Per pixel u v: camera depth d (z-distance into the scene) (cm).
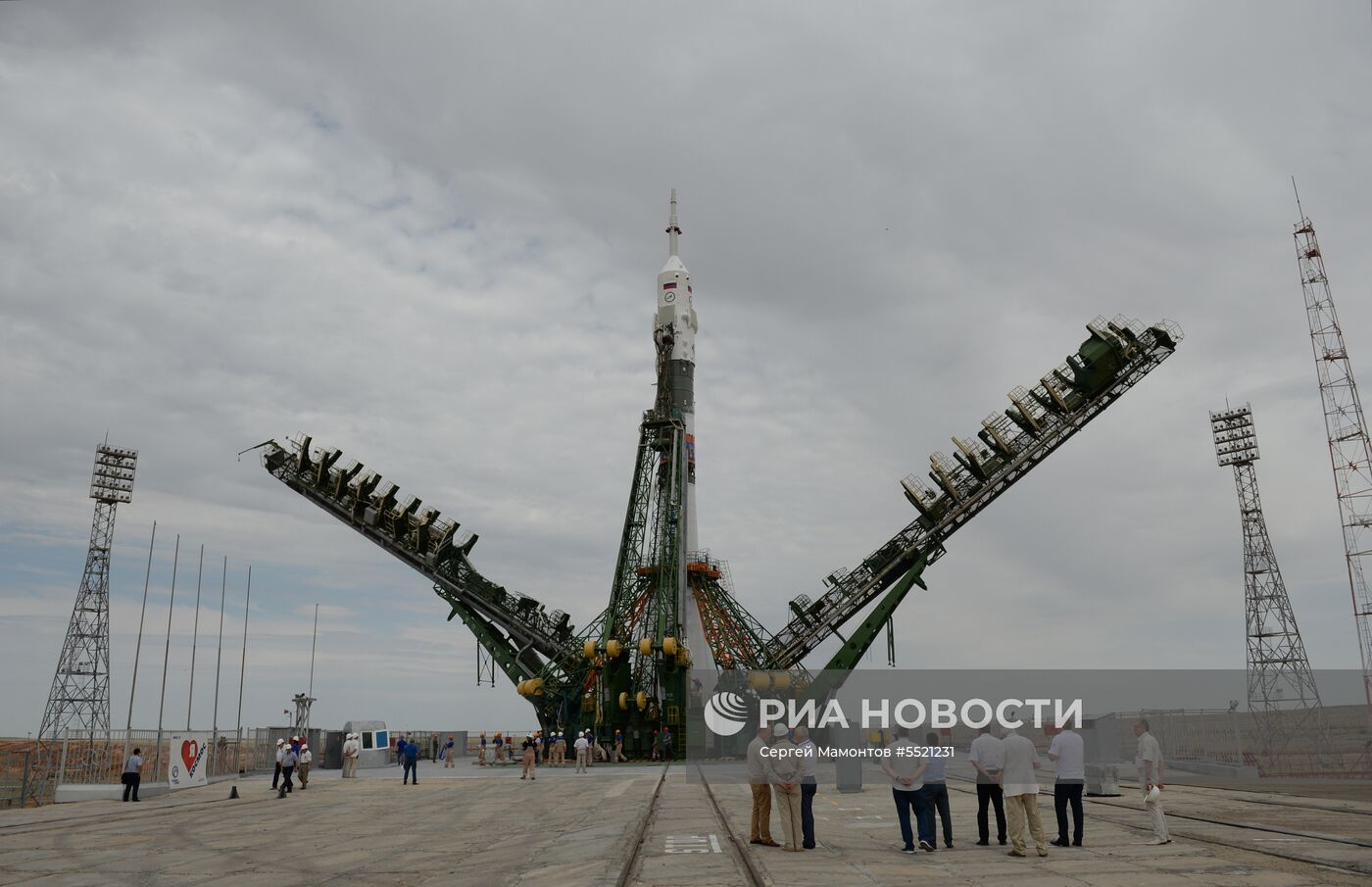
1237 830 2069
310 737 6147
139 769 3769
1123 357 5903
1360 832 2008
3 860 2098
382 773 5456
